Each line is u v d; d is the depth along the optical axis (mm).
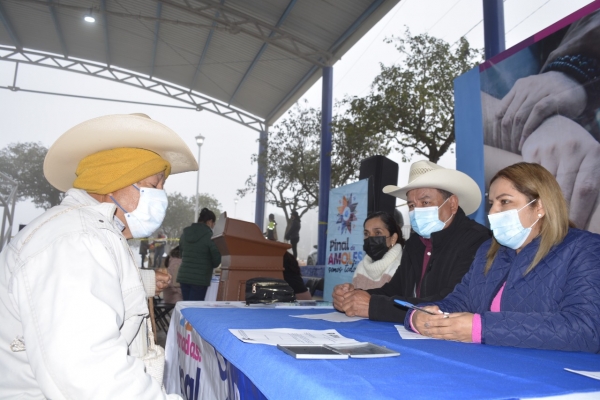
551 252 1551
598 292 1381
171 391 2879
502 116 4098
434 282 2338
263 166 15078
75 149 1378
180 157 1552
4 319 990
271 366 1010
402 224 7055
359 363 1011
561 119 3598
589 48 3400
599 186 3314
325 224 10922
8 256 1011
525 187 1634
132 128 1346
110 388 859
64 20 14852
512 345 1352
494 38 5484
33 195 20547
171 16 12938
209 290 5824
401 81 8531
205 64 15273
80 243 984
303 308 2471
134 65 17328
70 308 883
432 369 975
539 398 784
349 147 10672
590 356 1236
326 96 11516
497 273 1727
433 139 8297
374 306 1932
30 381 971
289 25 11188
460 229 2346
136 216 1300
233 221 3479
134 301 1156
